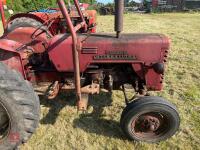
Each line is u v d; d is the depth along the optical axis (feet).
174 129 11.10
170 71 19.22
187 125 12.73
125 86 12.67
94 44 11.14
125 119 10.82
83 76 12.17
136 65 11.48
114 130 12.32
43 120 13.08
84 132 12.22
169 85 16.90
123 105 14.37
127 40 11.22
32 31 15.06
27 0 54.19
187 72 19.06
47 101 14.75
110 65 12.13
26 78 12.55
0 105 10.05
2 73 9.82
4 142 10.43
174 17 58.75
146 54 11.27
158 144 11.35
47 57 12.59
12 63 11.89
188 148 11.21
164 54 11.30
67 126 12.64
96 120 13.09
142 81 12.10
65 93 15.52
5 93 9.70
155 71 11.41
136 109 10.56
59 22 18.56
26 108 10.05
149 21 48.80
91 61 11.38
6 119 10.55
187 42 28.45
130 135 11.23
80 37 11.44
